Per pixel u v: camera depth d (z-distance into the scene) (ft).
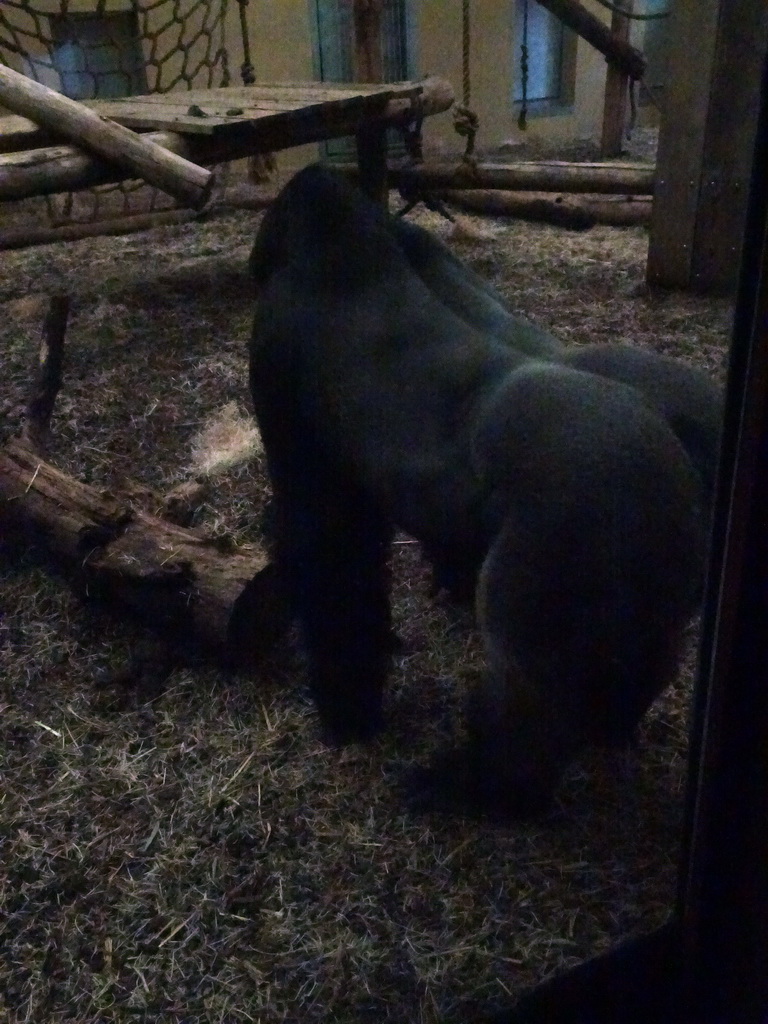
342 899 6.79
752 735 3.99
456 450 6.19
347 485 7.48
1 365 14.30
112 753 8.14
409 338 6.69
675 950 5.16
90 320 15.71
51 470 10.07
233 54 21.93
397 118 16.70
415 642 9.12
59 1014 6.15
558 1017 5.67
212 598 8.46
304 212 7.20
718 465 3.74
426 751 7.97
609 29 14.06
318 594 7.93
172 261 18.78
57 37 22.45
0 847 7.27
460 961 6.28
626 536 5.40
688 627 5.97
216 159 15.61
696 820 4.42
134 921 6.70
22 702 8.74
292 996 6.18
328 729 8.25
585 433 5.47
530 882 6.77
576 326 14.03
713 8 13.07
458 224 19.16
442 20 17.22
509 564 5.67
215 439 12.13
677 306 14.60
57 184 13.96
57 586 10.02
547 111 16.10
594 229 19.44
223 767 7.97
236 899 6.82
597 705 6.15
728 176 13.96
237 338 14.71
